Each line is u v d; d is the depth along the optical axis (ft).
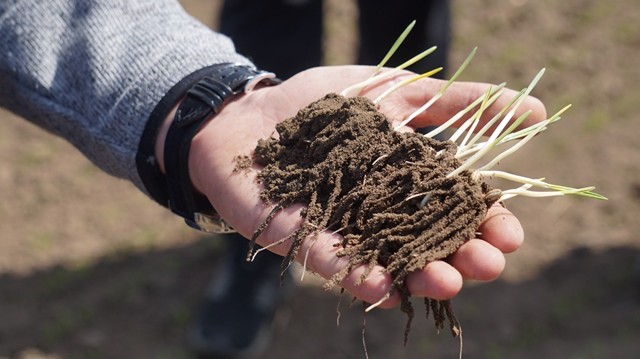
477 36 4.96
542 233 3.78
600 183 3.97
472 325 3.37
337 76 2.13
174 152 2.04
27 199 4.08
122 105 2.09
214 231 2.14
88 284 3.64
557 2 5.19
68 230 3.91
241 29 3.13
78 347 3.33
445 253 1.78
